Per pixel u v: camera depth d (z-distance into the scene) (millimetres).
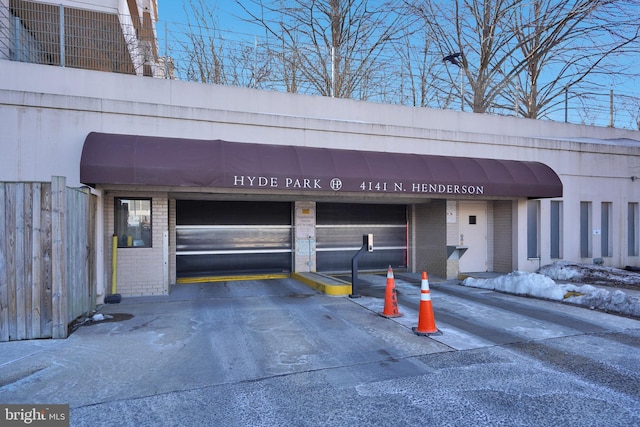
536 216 12617
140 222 9336
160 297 9016
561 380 4461
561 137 14250
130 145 8148
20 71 8953
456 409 3770
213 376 4543
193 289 10039
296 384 4336
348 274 12773
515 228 12070
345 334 6195
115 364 4887
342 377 4531
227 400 3947
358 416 3635
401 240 13461
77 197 6645
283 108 11016
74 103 8461
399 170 9992
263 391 4156
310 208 12023
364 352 5375
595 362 5043
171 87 10023
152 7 17797
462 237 12375
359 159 9859
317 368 4797
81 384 4301
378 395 4066
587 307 8125
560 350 5504
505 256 12391
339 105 11562
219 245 11578
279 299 8852
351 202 12562
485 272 12492
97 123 8625
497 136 12016
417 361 5047
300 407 3805
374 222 13164
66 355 5172
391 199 11938
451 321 7059
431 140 11352
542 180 11273
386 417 3617
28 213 5762
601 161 13469
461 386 4289
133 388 4211
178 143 8594
